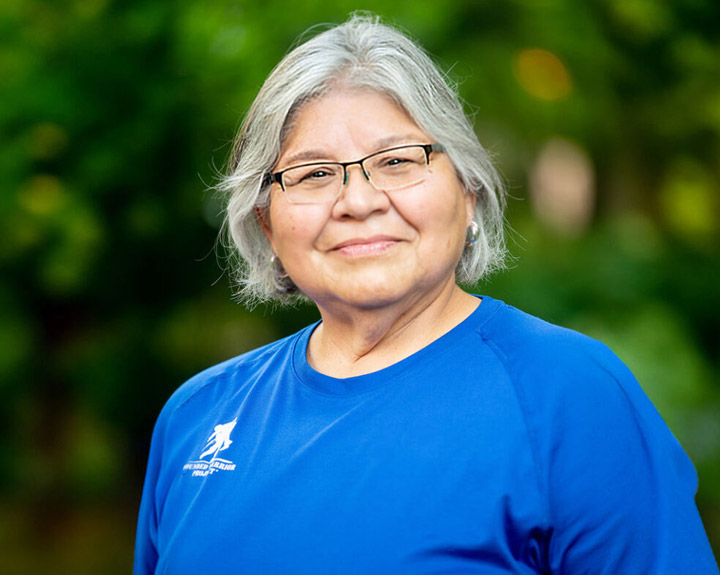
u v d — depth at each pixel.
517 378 1.47
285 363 1.76
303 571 1.45
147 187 6.66
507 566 1.39
